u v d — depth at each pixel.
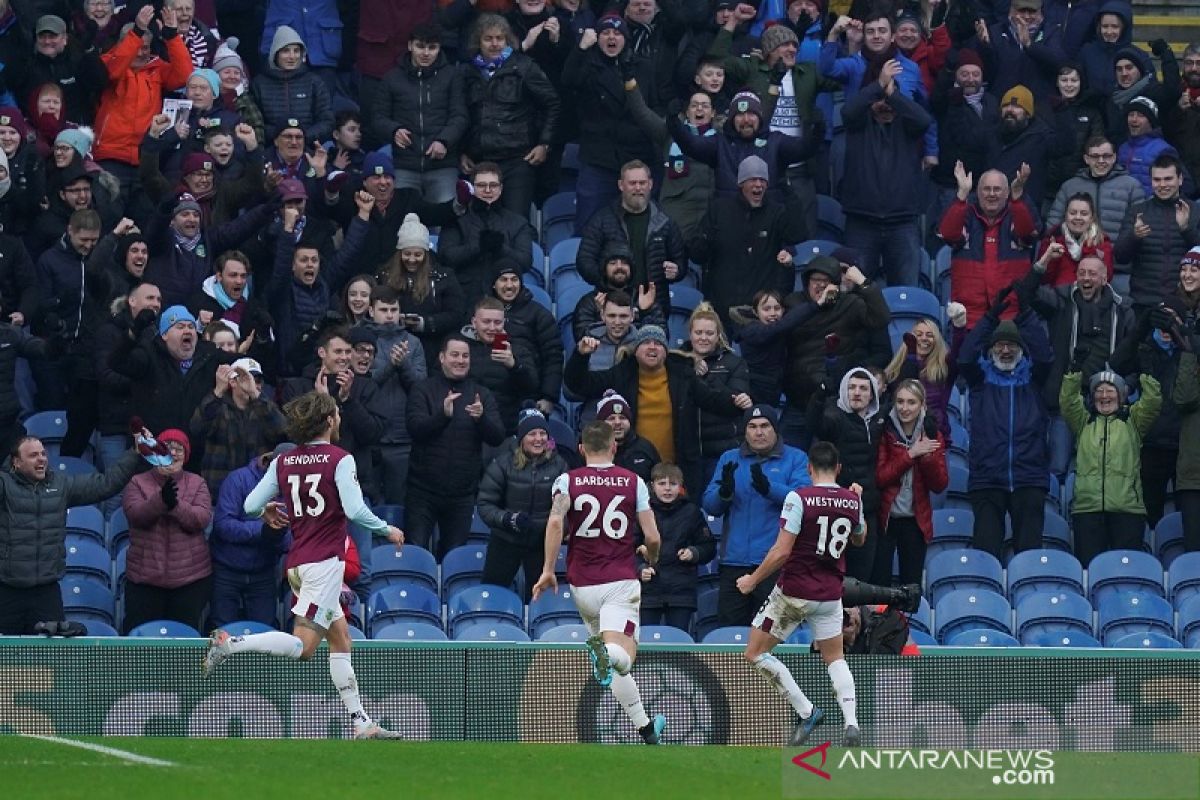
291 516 38.75
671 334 60.25
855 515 40.25
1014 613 52.38
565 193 65.44
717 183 60.00
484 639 49.53
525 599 52.84
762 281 58.28
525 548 52.03
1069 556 53.44
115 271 55.72
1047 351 56.03
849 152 61.22
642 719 40.78
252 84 63.44
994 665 45.19
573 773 35.59
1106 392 54.50
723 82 63.22
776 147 60.28
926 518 52.56
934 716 45.06
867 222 61.31
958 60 64.06
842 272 55.31
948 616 51.78
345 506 38.41
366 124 65.62
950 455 57.94
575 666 45.31
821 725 42.06
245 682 45.03
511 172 62.56
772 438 51.16
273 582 51.00
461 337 55.19
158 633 48.97
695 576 51.03
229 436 51.44
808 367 55.22
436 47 62.12
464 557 52.94
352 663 44.97
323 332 53.28
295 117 63.22
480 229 59.16
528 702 45.19
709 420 54.16
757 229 58.19
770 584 50.66
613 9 64.62
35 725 44.59
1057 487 57.12
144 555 49.59
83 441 55.59
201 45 64.69
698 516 51.09
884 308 54.94
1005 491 54.59
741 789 34.19
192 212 56.31
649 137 62.56
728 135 60.22
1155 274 58.56
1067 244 57.50
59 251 56.22
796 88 63.28
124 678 44.84
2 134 58.12
